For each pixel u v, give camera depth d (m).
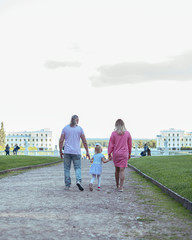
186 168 14.45
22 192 9.35
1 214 6.30
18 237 4.77
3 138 138.75
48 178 13.88
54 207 7.06
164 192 9.77
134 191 9.97
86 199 8.23
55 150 46.59
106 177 14.63
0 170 16.73
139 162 22.31
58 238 4.78
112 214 6.49
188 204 7.17
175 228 5.50
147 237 4.95
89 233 5.08
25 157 29.12
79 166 10.14
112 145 10.11
